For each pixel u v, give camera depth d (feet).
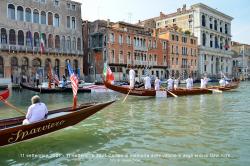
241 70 317.83
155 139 30.63
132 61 171.83
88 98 80.23
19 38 132.36
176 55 206.28
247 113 47.52
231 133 32.91
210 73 251.19
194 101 66.64
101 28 162.81
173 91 78.02
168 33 199.00
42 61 138.82
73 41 153.99
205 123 38.81
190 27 244.01
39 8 139.13
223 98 74.28
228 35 284.00
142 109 52.90
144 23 240.73
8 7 128.26
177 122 39.68
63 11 149.38
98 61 164.86
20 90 108.88
